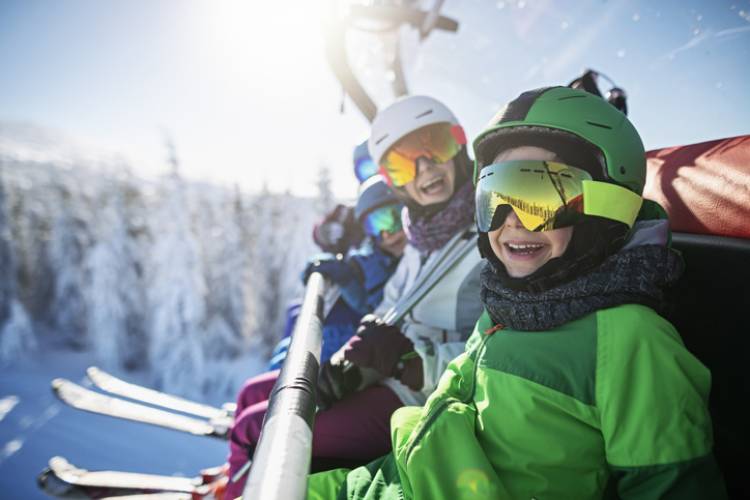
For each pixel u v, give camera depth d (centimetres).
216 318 2639
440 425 105
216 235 2794
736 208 109
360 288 289
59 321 3316
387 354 163
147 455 1981
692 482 82
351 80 299
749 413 96
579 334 99
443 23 253
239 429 174
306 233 2602
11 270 3331
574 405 95
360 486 123
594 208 100
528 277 106
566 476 95
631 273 97
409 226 204
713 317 107
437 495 97
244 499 67
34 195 3675
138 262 2795
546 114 104
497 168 107
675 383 88
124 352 2694
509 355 108
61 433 2155
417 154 187
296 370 109
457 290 182
